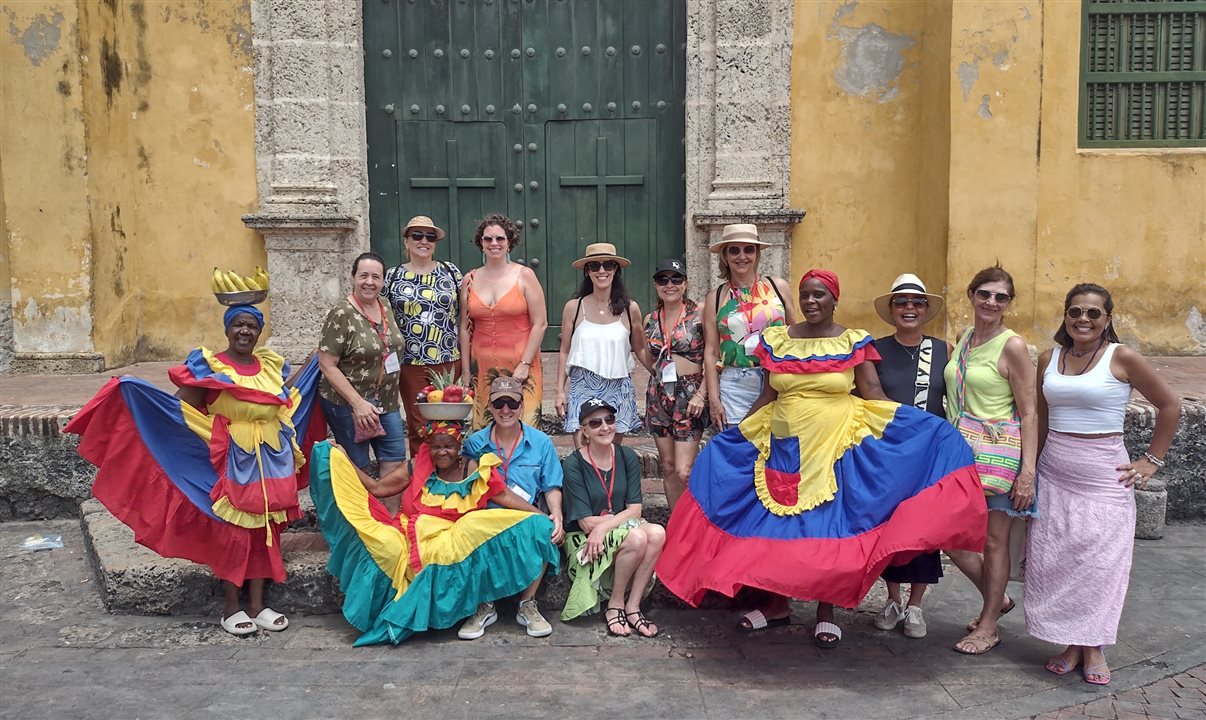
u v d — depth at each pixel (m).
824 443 4.19
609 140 8.36
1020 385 4.14
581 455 4.71
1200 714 3.64
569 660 4.20
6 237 7.84
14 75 7.52
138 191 8.21
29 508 6.24
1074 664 4.02
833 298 4.25
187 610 4.77
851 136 8.05
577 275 8.49
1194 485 6.05
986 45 7.38
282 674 4.05
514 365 5.17
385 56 8.27
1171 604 4.76
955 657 4.21
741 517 4.30
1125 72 7.78
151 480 4.38
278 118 7.91
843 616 4.73
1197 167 7.73
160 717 3.66
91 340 7.71
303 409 4.84
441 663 4.16
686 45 8.16
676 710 3.70
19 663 4.18
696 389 4.97
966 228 7.47
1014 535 4.37
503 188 8.43
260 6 7.92
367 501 4.52
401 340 4.91
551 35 8.32
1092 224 7.78
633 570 4.60
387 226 8.40
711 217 7.82
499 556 4.47
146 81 8.10
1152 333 7.86
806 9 7.96
